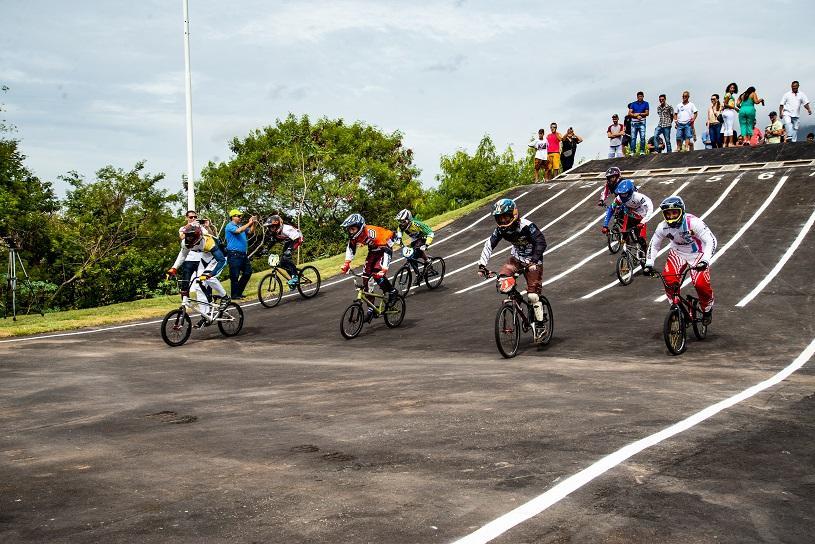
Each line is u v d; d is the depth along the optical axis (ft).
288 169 154.20
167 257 110.63
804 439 17.11
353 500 13.76
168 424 21.65
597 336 37.32
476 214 87.35
